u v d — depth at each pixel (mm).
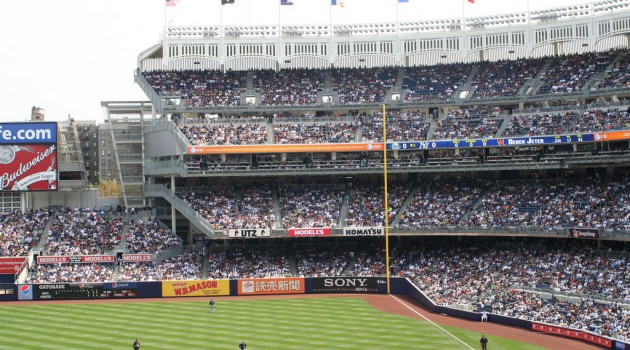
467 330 68562
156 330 68875
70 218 101438
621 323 64500
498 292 80250
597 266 79312
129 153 106188
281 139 100688
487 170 96125
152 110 108062
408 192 100062
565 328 65438
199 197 101625
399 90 107500
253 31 109625
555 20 103750
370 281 90000
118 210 105750
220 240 99938
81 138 165500
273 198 101375
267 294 89875
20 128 100500
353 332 67688
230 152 98750
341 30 109625
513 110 101375
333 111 107938
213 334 66938
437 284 85438
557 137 92375
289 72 111688
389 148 97125
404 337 65438
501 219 90938
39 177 100750
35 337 66375
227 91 108188
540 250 87562
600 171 93938
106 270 92125
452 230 91125
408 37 108250
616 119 92312
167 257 95375
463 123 100750
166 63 108250
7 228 98062
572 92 98000
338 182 103688
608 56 101875
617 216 83250
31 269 91438
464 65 109062
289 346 62062
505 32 105312
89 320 74125
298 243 98750
